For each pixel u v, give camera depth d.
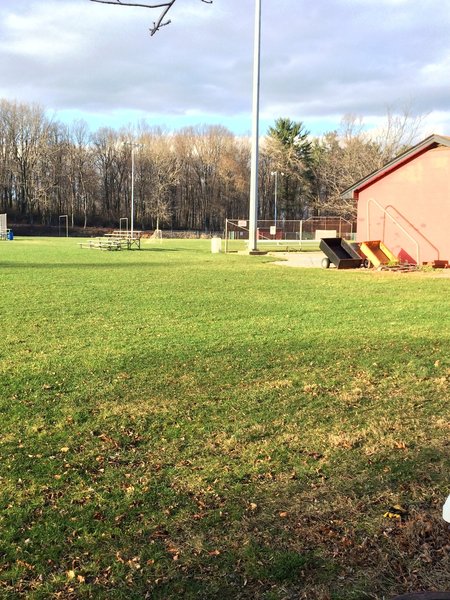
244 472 3.86
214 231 90.38
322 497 3.51
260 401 5.34
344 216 55.66
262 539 3.05
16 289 13.70
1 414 4.97
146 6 3.84
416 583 2.68
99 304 11.38
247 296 12.76
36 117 88.31
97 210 95.12
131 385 5.82
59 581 2.72
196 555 2.92
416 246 22.09
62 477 3.79
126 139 93.38
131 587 2.68
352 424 4.75
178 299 12.20
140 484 3.70
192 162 96.25
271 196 95.00
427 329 8.73
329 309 10.84
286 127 87.38
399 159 22.09
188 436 4.50
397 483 3.68
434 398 5.42
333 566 2.81
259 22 27.86
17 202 90.38
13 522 3.23
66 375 6.17
